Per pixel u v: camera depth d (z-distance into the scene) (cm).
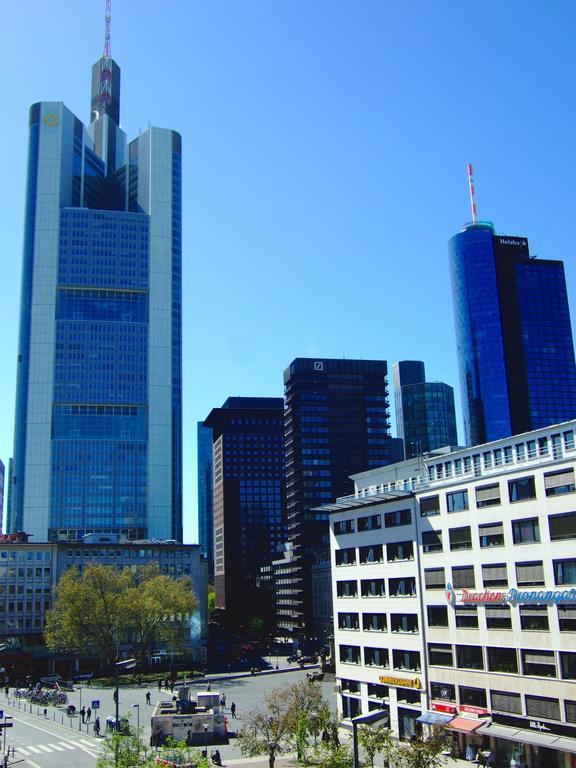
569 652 6562
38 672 16150
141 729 6066
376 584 8944
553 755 6500
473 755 7050
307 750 6906
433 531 8169
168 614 14388
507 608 7188
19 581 16662
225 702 10012
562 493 6831
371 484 10494
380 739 5378
